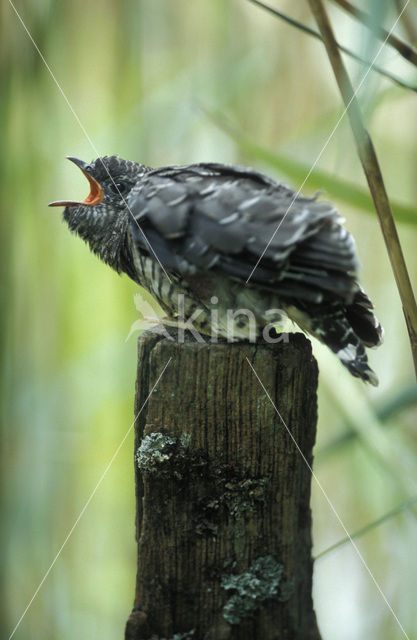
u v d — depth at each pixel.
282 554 5.65
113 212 7.70
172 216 5.93
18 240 10.86
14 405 10.93
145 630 5.68
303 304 5.93
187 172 6.39
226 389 5.54
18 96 10.11
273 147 12.88
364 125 5.40
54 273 11.51
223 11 12.43
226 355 5.51
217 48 12.50
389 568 11.81
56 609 11.66
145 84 12.16
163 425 5.61
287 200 5.82
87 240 7.97
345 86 5.39
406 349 12.10
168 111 11.60
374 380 5.93
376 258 13.15
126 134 11.62
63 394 11.70
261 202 5.77
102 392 11.95
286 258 5.55
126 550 13.02
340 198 6.64
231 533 5.62
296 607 5.70
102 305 12.14
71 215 8.03
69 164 11.93
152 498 5.63
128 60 11.75
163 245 6.09
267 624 5.64
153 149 11.55
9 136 10.05
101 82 12.77
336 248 5.52
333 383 8.04
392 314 12.54
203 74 12.12
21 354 11.08
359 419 7.77
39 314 11.52
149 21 12.23
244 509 5.59
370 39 5.16
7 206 10.35
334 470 12.93
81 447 12.34
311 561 5.85
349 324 6.32
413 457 8.78
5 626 11.16
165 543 5.65
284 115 12.94
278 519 5.64
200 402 5.56
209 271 5.87
